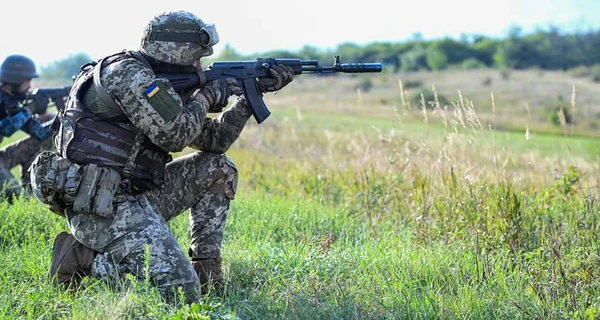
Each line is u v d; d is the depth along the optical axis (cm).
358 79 8881
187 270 525
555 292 582
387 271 618
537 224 736
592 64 9825
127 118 536
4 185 872
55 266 548
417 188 870
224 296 557
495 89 7819
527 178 959
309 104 5844
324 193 1008
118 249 525
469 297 554
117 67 522
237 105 577
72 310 506
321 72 589
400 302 545
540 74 9262
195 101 546
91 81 538
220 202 579
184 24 542
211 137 579
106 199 521
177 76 550
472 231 718
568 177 863
